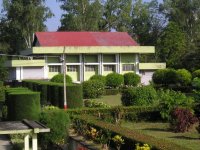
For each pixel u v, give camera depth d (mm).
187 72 48938
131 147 13492
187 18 77500
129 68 58781
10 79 57969
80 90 28281
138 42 82750
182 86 46688
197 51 56562
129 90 24875
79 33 59500
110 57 58188
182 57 58219
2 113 27203
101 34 60156
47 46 55969
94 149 14758
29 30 66188
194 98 22031
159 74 49656
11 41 70688
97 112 22828
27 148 14359
